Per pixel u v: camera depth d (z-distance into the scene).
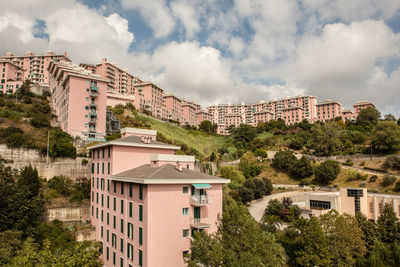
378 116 134.50
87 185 56.12
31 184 49.22
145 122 112.69
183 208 34.66
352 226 40.66
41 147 61.09
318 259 37.03
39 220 45.59
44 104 99.62
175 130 126.25
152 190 32.16
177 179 33.59
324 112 183.38
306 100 191.25
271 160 99.88
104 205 44.69
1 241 31.38
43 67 151.00
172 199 33.66
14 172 51.41
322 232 39.19
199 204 34.53
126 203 37.19
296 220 53.84
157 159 38.72
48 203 50.53
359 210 54.84
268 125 147.38
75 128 79.75
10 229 37.62
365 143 102.38
